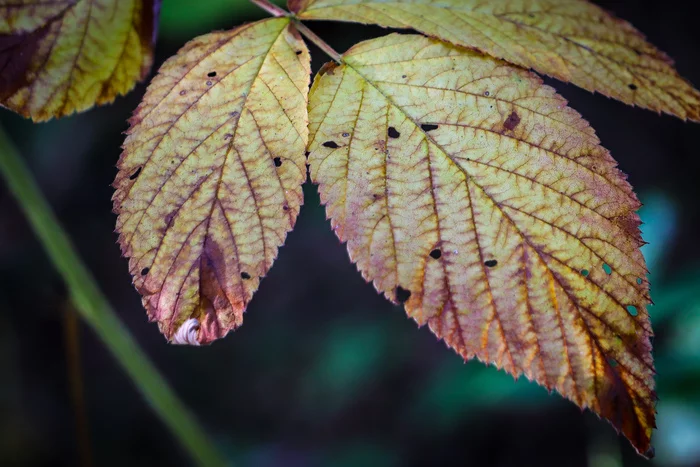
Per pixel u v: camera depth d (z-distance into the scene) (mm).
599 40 249
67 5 241
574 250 232
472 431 776
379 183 234
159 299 229
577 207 233
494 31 246
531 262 232
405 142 236
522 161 235
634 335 229
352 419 872
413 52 241
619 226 232
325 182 234
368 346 888
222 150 233
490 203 234
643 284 230
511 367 230
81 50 241
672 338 459
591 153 235
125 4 242
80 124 884
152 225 230
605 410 228
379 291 232
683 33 731
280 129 234
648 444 226
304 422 900
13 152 317
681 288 438
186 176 232
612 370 229
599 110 784
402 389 852
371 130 236
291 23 242
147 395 343
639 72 248
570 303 231
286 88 236
